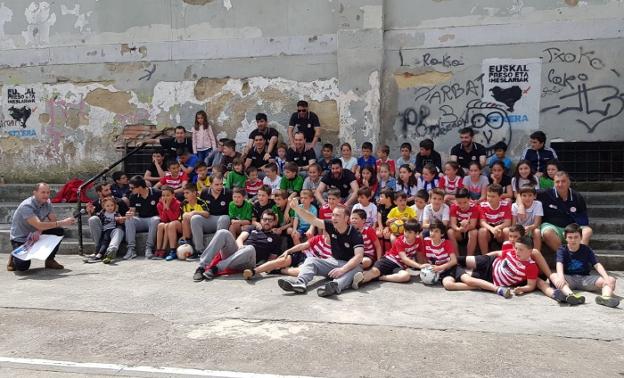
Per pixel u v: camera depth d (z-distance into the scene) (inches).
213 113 398.3
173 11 398.6
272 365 168.2
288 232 298.2
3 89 427.2
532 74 353.4
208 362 171.3
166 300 235.3
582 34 345.7
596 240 288.7
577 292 239.3
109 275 280.1
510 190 309.7
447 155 367.9
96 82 412.5
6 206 381.4
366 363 168.9
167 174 364.2
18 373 165.8
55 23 415.2
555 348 179.3
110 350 182.1
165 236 316.8
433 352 176.6
